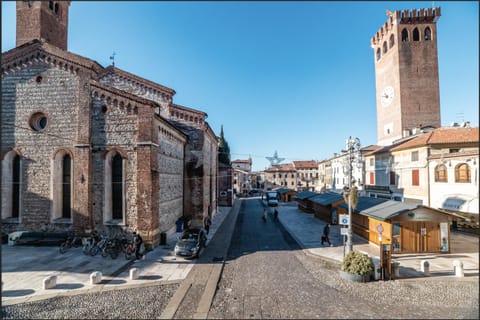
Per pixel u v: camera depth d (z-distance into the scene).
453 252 16.78
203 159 26.23
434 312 9.34
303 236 21.97
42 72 19.12
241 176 80.75
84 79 18.52
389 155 33.16
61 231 18.31
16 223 18.56
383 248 12.48
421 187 26.45
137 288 11.45
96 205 17.97
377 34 50.56
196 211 25.81
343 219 15.23
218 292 11.17
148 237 17.14
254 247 18.62
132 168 17.80
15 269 13.59
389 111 46.12
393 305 9.91
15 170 19.28
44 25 21.97
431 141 25.56
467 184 20.31
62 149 18.58
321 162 72.88
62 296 10.67
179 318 9.10
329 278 12.60
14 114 19.06
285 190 58.19
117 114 18.08
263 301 10.31
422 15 42.69
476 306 9.73
